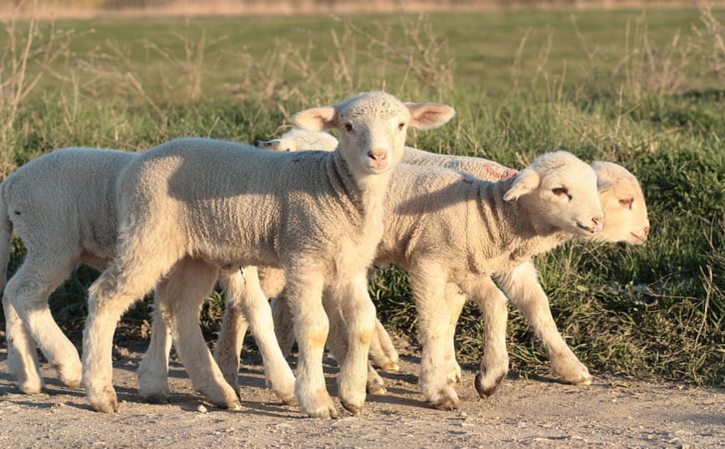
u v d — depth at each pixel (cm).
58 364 1188
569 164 1142
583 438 924
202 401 1152
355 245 1053
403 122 1048
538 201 1148
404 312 1427
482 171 1334
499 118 1989
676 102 2308
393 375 1293
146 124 2003
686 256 1460
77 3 5841
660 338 1322
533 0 6097
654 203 1575
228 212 1070
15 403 1112
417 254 1199
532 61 3353
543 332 1262
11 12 2023
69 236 1168
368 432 948
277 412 1096
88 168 1167
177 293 1133
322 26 4484
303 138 1402
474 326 1382
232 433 941
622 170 1295
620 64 2441
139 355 1388
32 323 1177
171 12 6056
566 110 1994
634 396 1182
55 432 954
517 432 962
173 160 1087
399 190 1212
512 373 1301
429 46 2258
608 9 5453
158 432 950
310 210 1043
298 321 1051
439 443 897
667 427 1009
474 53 3581
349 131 1034
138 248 1077
